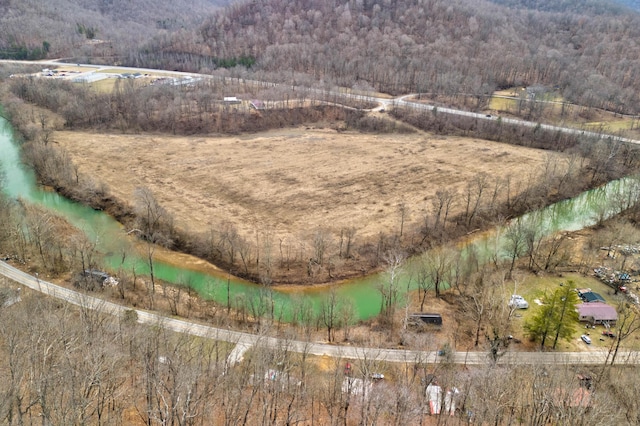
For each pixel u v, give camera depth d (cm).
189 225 12256
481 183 14125
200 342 7344
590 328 8675
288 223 12581
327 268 10869
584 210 14188
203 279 10544
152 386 5600
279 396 6162
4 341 6141
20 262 9950
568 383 6216
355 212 13188
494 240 12162
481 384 6262
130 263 10725
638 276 10356
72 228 11956
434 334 8544
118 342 6556
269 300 9319
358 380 6456
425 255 10850
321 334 8494
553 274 10469
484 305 9044
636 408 6097
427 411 6316
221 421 5722
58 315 7256
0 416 4666
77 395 5262
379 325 8938
